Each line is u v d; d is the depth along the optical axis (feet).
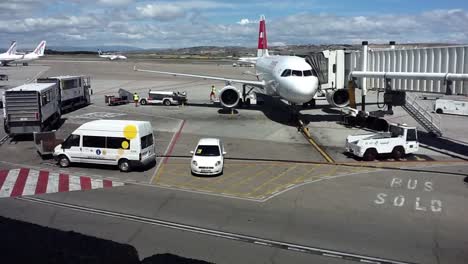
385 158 105.50
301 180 87.10
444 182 85.66
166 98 196.03
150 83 301.63
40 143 103.24
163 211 68.54
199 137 128.47
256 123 150.20
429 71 110.22
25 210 68.59
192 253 53.47
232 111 170.50
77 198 74.90
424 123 136.46
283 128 141.69
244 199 74.95
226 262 51.11
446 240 57.72
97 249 54.34
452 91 100.68
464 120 160.04
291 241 57.21
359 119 143.43
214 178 88.38
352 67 146.30
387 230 61.05
